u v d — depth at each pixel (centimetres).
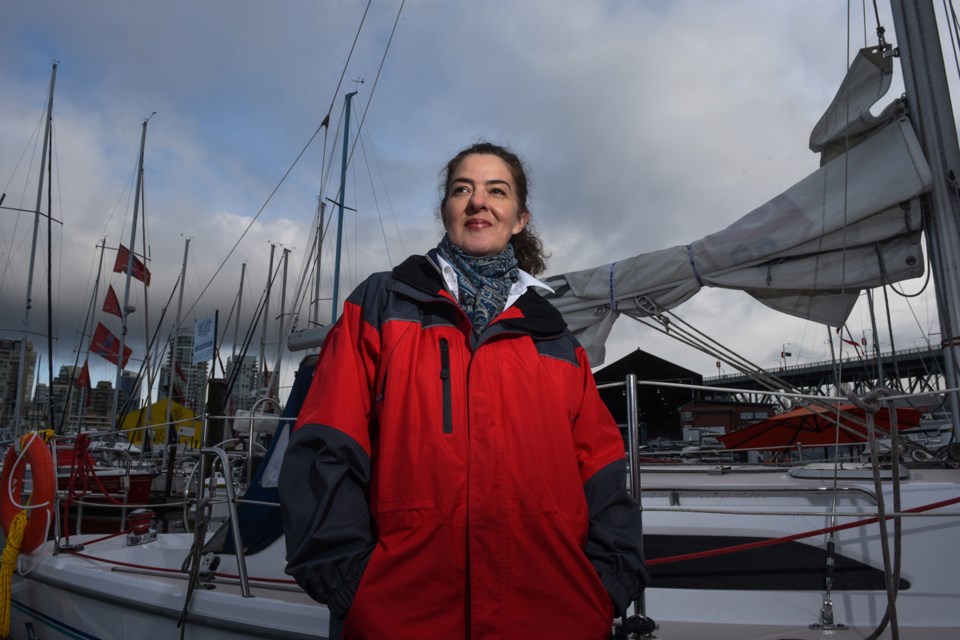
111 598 312
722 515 269
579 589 127
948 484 251
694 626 242
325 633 240
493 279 160
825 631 233
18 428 1541
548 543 125
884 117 352
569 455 137
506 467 127
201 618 269
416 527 121
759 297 390
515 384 135
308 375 352
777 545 258
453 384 133
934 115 349
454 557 121
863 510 253
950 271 332
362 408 134
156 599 295
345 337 143
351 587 118
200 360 802
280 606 255
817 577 250
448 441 127
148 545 409
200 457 294
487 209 162
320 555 120
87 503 428
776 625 243
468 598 123
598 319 410
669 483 298
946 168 343
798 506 265
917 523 247
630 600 134
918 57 355
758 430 624
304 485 125
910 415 614
